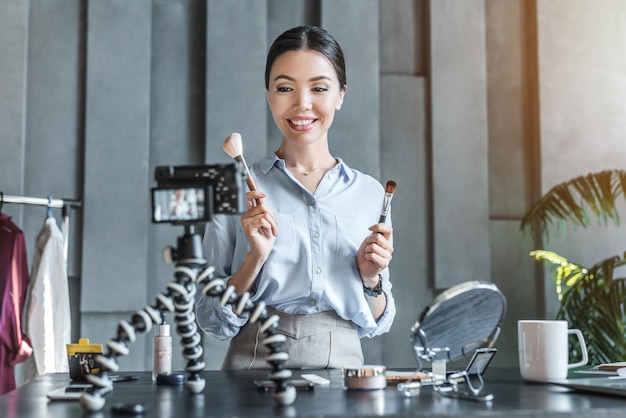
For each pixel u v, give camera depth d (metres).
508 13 3.77
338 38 3.59
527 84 3.75
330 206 1.77
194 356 1.21
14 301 3.03
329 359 1.67
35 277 3.11
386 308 1.80
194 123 3.57
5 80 3.45
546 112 3.66
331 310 1.71
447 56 3.67
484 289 1.24
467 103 3.66
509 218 3.70
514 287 3.66
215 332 1.71
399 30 3.71
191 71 3.59
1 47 3.46
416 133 3.66
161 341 1.46
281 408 1.03
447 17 3.68
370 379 1.24
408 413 0.96
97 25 3.51
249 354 1.66
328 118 1.74
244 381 1.38
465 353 1.34
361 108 3.57
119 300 3.41
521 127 3.73
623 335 3.15
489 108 3.73
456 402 1.09
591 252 3.64
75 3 3.56
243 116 3.51
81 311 3.40
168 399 1.14
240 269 1.61
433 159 3.62
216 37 3.53
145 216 3.46
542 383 1.37
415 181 3.64
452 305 1.25
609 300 3.18
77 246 3.45
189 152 3.56
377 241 1.63
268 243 1.57
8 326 3.01
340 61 1.77
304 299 1.69
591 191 3.34
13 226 3.08
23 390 1.33
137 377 1.49
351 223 1.77
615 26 3.72
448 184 3.62
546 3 3.70
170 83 3.58
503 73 3.74
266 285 1.68
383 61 3.69
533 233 3.68
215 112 3.50
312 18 3.66
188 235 1.16
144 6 3.54
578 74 3.69
